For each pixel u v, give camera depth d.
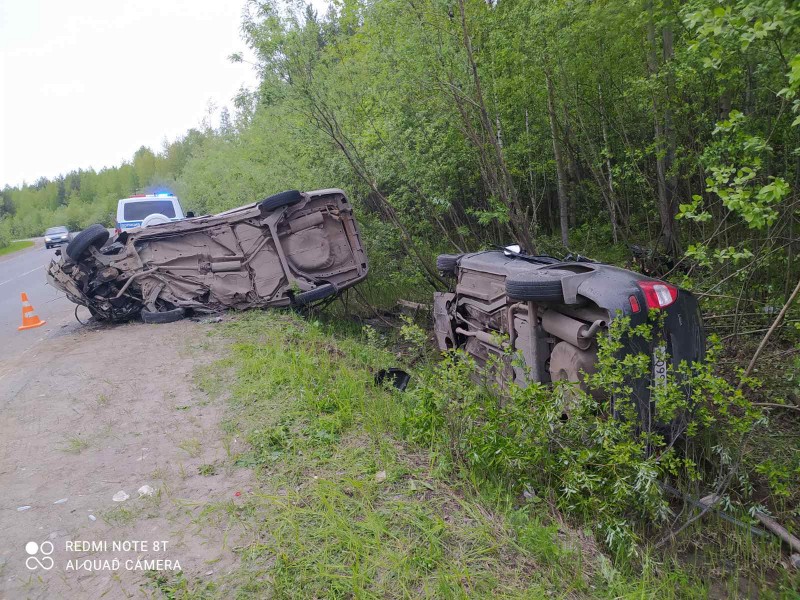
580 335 4.48
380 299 11.59
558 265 5.22
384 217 11.19
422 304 10.61
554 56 9.11
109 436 4.96
